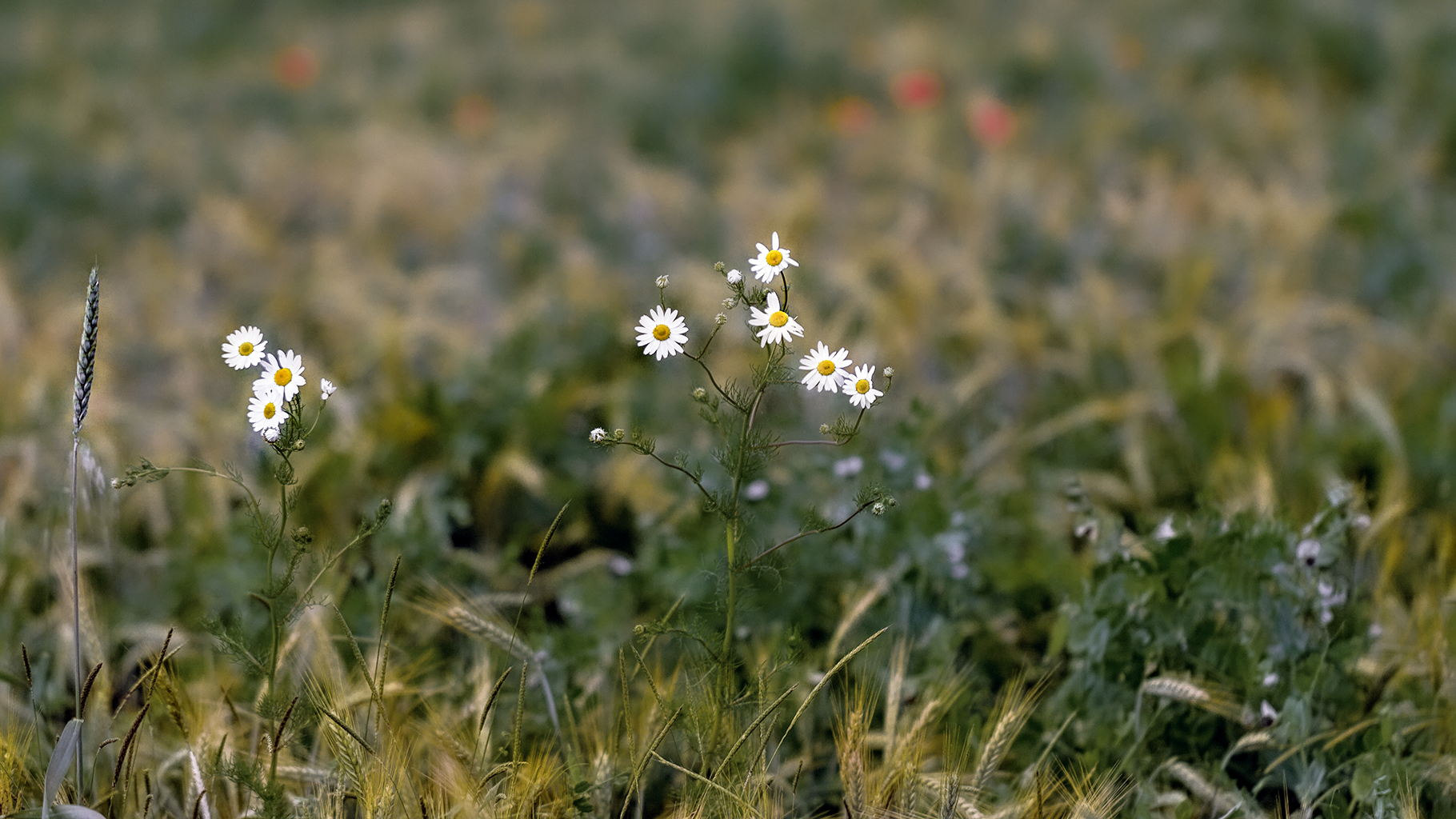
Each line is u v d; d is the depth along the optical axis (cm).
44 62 1298
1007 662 302
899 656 269
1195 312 520
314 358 478
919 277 538
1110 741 261
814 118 963
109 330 511
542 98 1112
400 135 930
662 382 443
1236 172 731
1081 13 1174
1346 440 398
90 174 812
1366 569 315
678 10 1346
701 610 296
